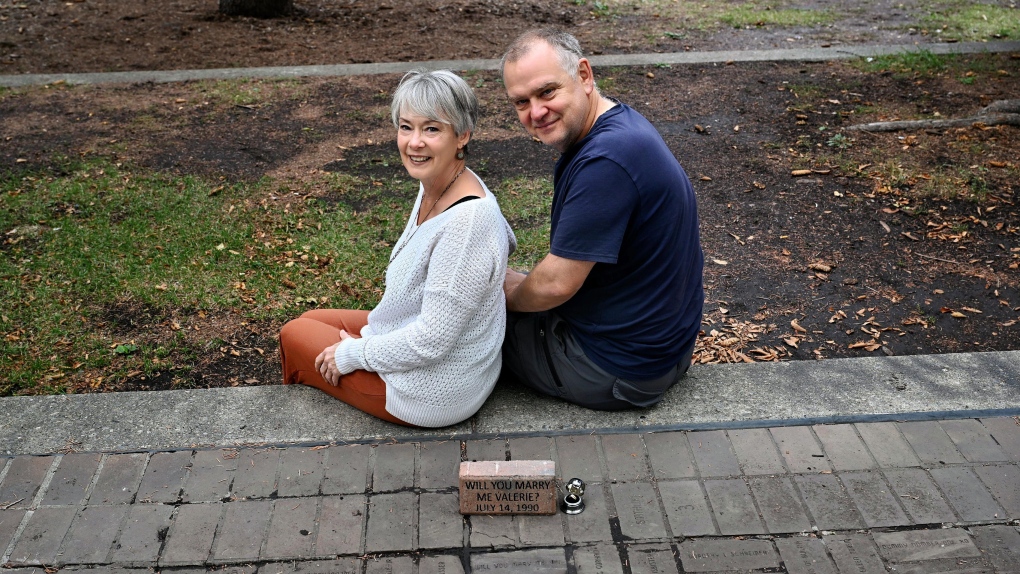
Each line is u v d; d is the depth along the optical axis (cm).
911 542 268
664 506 282
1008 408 327
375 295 443
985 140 637
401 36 995
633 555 264
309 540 269
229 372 377
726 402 331
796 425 319
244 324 414
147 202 545
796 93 754
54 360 382
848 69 824
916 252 485
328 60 896
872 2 1179
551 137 280
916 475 295
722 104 732
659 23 1067
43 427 318
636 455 304
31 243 493
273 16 1065
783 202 550
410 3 1145
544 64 271
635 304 294
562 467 298
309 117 711
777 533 272
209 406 329
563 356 312
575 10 1137
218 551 265
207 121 700
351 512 279
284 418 321
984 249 486
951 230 508
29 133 673
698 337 401
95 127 686
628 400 316
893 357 361
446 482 292
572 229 273
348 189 570
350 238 502
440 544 268
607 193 268
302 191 566
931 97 737
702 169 602
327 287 449
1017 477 294
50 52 916
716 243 500
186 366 379
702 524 275
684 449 307
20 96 764
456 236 277
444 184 290
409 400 301
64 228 509
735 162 613
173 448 307
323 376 317
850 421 321
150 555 264
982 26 1013
